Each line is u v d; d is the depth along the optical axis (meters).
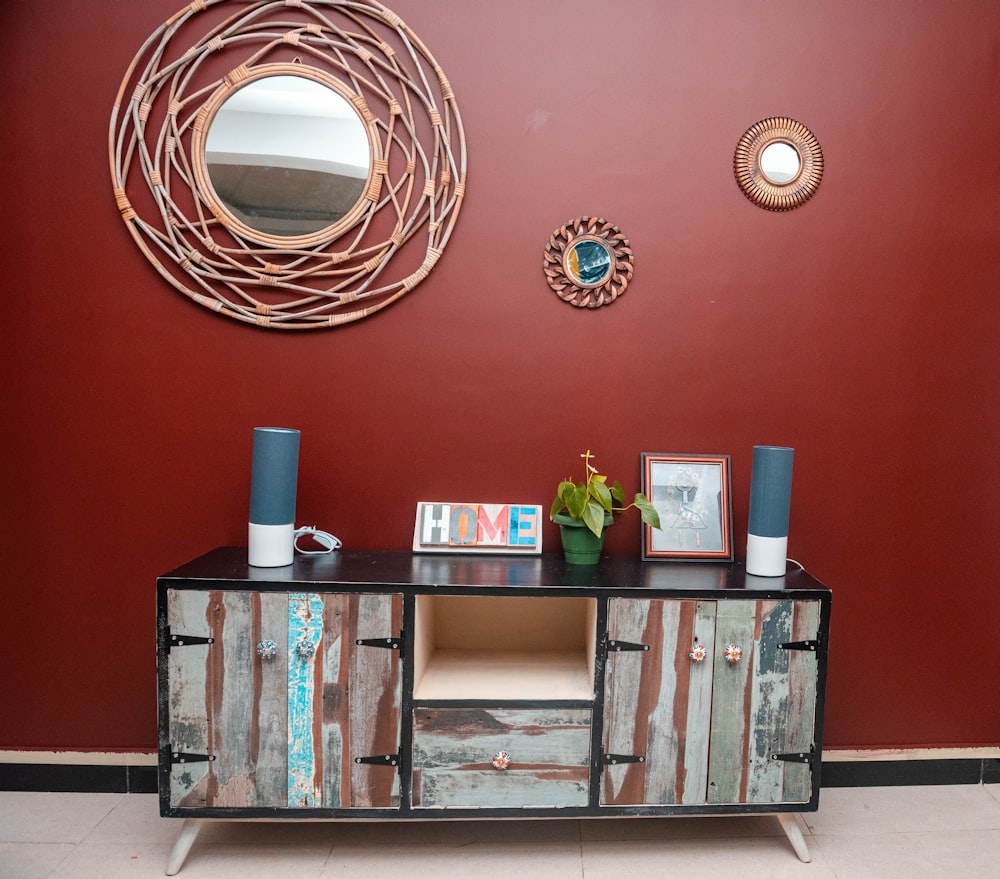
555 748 1.68
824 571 2.08
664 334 2.03
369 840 1.81
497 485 2.03
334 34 1.96
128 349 1.97
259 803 1.65
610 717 1.68
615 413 2.04
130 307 1.96
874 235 2.05
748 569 1.84
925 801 2.04
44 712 2.02
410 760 1.66
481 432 2.02
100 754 2.01
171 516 2.00
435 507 2.00
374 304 2.00
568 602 2.04
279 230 1.96
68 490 1.98
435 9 1.96
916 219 2.05
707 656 1.68
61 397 1.97
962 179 2.05
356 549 2.02
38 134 1.92
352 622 1.64
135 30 1.92
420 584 1.63
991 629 2.12
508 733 1.67
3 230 1.93
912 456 2.08
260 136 1.94
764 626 1.68
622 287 2.01
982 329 2.08
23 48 1.91
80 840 1.79
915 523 2.09
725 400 2.05
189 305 1.97
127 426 1.98
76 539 1.99
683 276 2.03
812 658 1.69
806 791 1.72
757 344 2.04
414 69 1.96
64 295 1.95
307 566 1.78
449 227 1.97
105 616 2.01
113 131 1.90
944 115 2.04
